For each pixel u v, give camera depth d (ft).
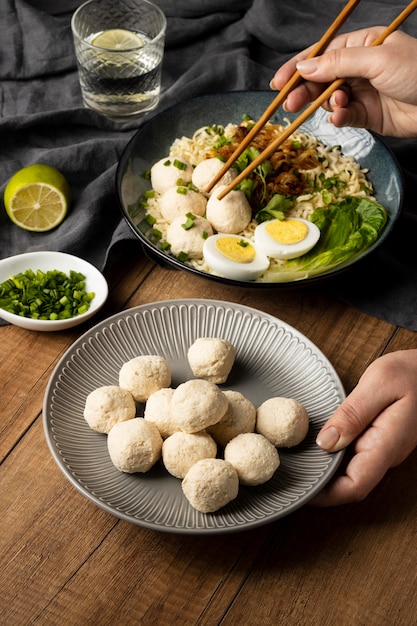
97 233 2.96
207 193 2.93
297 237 2.83
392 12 3.49
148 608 2.25
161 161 2.98
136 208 2.93
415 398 2.39
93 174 3.16
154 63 3.26
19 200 2.93
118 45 3.32
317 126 3.15
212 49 3.53
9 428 2.52
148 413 2.37
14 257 2.79
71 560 2.30
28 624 2.21
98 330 2.56
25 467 2.45
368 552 2.35
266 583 2.29
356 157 3.08
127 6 3.41
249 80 3.39
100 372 2.52
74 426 2.40
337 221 2.88
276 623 2.24
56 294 2.72
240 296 2.84
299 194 2.97
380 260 2.89
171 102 3.37
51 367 2.66
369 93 2.95
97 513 2.38
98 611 2.24
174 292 2.85
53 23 3.47
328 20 3.54
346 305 2.83
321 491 2.35
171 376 2.53
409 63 2.56
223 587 2.28
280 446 2.38
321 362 2.52
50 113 3.23
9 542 2.32
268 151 2.75
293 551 2.34
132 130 3.31
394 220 2.81
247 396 2.51
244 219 2.86
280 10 3.51
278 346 2.59
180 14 3.59
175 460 2.28
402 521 2.40
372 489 2.44
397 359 2.47
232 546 2.34
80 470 2.31
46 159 3.12
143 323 2.60
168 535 2.35
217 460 2.24
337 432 2.33
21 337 2.71
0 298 2.72
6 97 3.39
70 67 3.45
